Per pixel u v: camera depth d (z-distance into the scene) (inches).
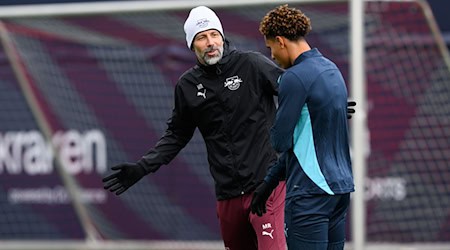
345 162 960.3
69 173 1648.6
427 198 1519.4
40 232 1743.4
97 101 1729.8
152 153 1055.6
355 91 1296.8
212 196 1686.8
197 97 1032.2
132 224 1702.8
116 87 1724.9
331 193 939.3
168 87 1710.1
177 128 1064.8
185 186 1694.1
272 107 1042.7
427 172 1517.0
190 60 1705.2
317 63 942.4
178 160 1696.6
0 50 1754.4
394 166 1520.7
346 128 958.4
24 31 1617.9
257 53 1042.1
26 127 1743.4
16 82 1745.8
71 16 1449.3
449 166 1509.6
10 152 1749.5
